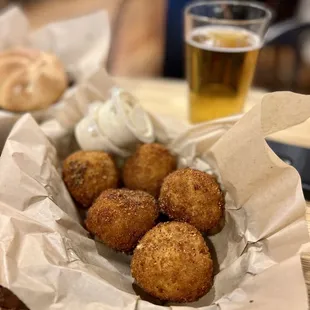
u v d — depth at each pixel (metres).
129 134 0.76
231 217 0.66
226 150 0.65
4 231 0.55
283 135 0.86
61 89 0.97
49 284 0.51
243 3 0.96
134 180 0.74
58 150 0.80
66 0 2.93
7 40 1.07
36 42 1.10
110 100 0.80
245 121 0.61
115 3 2.83
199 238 0.59
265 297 0.51
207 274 0.57
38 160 0.67
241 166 0.62
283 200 0.58
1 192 0.61
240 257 0.59
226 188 0.67
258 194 0.61
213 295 0.58
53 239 0.57
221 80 0.86
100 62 1.04
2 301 0.52
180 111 1.00
